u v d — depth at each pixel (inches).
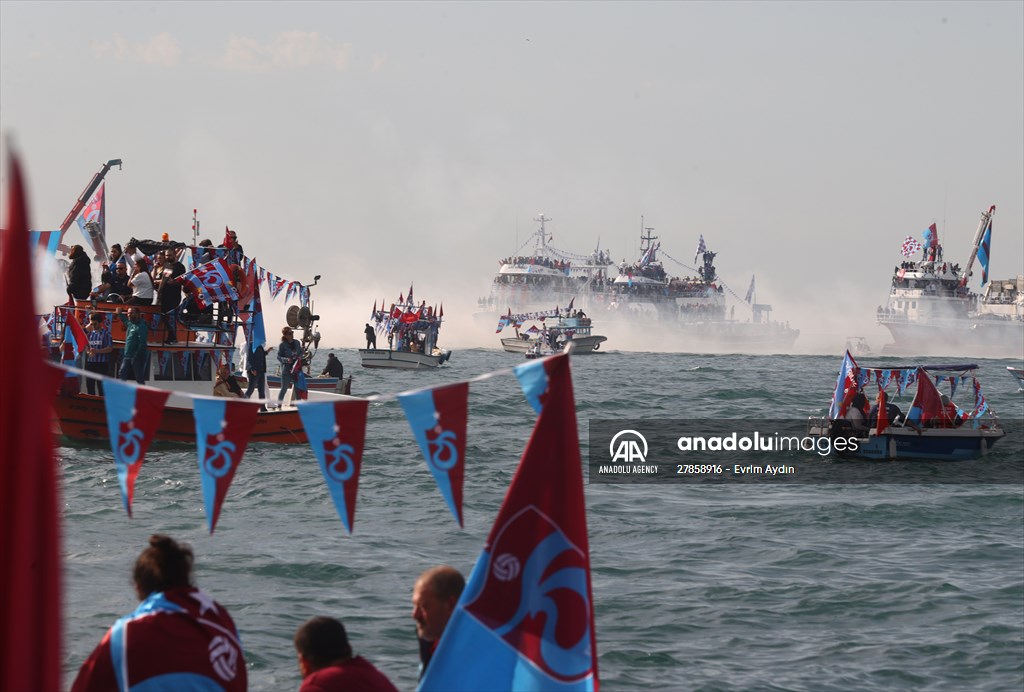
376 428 4852.4
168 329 3730.3
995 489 3582.7
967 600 2167.8
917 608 2108.8
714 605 2095.2
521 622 789.2
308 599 2007.9
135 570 816.9
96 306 3698.3
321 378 5561.0
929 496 3440.0
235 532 2564.0
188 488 3051.2
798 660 1793.8
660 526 2881.4
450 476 761.0
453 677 789.2
